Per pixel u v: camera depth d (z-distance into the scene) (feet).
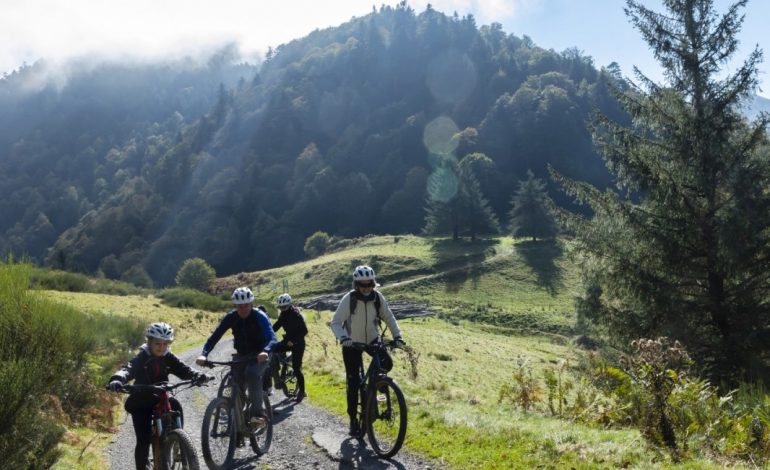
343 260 367.04
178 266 534.37
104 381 40.75
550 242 369.91
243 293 25.35
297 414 34.53
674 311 53.88
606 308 59.11
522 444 24.08
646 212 57.11
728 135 54.65
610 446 22.71
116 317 84.43
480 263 341.21
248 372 25.14
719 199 54.80
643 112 58.95
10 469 19.48
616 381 31.53
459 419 28.66
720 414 25.17
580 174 582.76
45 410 30.12
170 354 21.42
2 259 37.35
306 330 40.63
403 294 305.53
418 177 588.09
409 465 22.91
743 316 51.49
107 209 633.61
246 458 25.25
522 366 40.06
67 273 171.22
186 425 33.73
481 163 549.54
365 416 25.02
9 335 29.14
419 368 104.47
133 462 27.86
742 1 55.93
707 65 57.06
